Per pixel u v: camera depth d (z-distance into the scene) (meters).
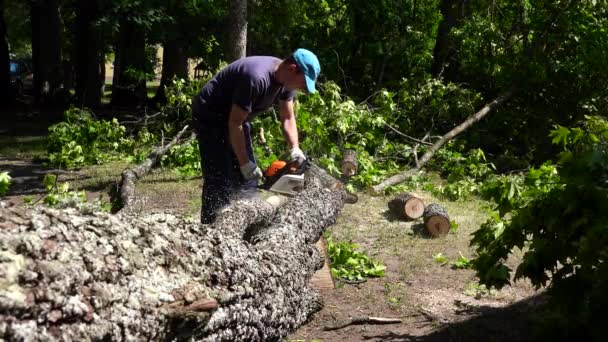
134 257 2.72
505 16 14.09
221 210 4.84
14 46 43.28
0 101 24.58
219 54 19.86
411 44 16.27
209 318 2.93
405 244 7.07
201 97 5.41
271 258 3.88
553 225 3.95
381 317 4.95
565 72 12.45
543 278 4.08
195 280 2.98
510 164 12.12
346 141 11.24
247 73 5.11
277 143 10.41
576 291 3.82
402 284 5.75
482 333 4.61
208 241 3.27
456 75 15.41
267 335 3.78
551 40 12.62
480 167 10.80
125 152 12.63
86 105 23.62
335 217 5.84
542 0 12.83
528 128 12.82
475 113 12.99
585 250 3.72
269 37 18.44
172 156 11.18
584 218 3.75
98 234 2.66
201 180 10.16
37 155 13.01
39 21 24.61
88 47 23.66
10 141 15.38
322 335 4.63
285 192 5.54
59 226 2.53
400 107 13.61
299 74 5.11
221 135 5.43
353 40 16.44
